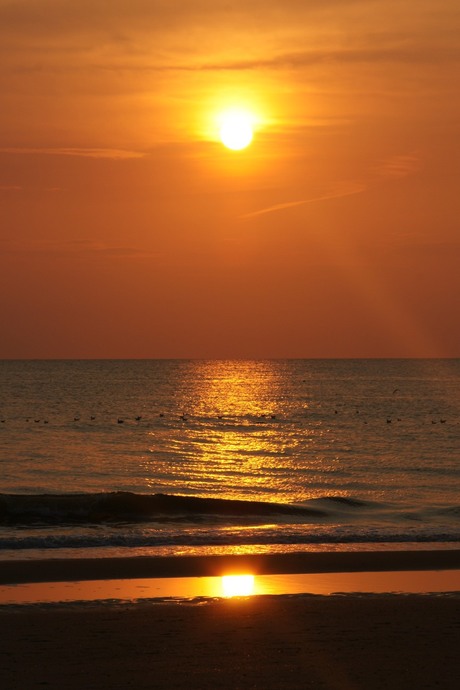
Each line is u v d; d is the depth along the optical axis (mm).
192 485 65062
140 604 24938
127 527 40469
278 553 33844
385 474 72312
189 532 38500
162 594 26500
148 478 68438
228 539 36938
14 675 17578
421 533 38812
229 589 27453
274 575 29859
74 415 142750
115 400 189125
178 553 33844
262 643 20203
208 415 149375
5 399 188375
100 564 30969
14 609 24062
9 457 80875
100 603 25031
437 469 75562
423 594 26875
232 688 16812
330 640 20531
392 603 25047
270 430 120750
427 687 16906
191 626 21859
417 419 140750
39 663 18469
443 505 52750
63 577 28828
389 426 127625
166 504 44281
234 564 31500
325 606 24531
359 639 20609
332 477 70312
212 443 100500
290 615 23234
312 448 95625
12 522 41281
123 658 18859
